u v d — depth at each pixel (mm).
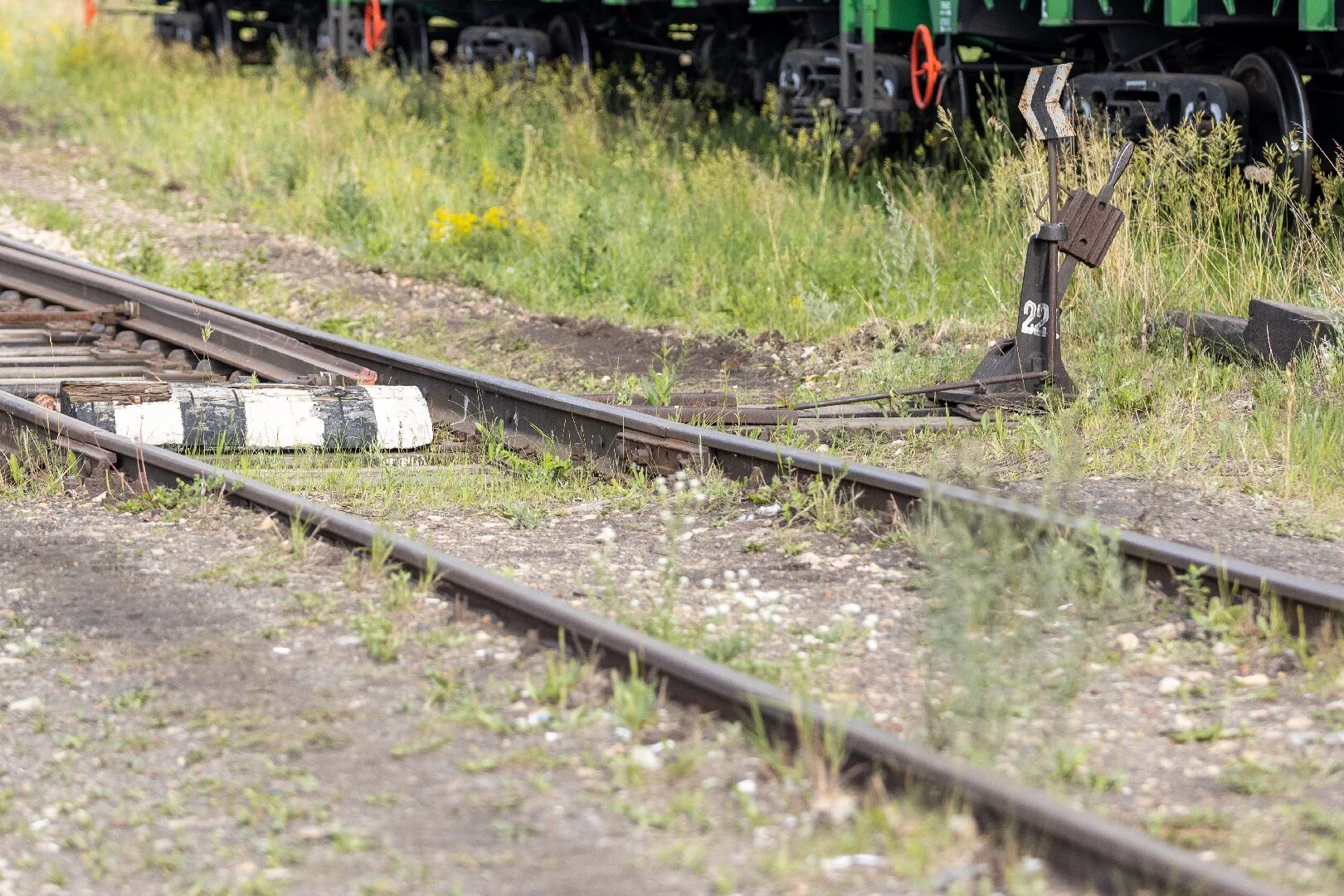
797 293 39500
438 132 59625
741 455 24688
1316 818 13789
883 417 29406
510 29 67250
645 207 48000
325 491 24531
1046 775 14766
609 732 15617
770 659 17859
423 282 44844
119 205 54656
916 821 13344
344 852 13523
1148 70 42438
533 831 13766
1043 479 25172
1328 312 29375
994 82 49844
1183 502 23688
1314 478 24000
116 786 14891
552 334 39188
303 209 52438
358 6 75062
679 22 65250
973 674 15555
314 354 30750
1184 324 32500
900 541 21609
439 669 17219
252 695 16703
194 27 83938
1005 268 37938
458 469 26094
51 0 122062
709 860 13195
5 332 33656
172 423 26141
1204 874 11844
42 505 23172
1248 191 37531
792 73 50719
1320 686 16625
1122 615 18422
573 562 21516
